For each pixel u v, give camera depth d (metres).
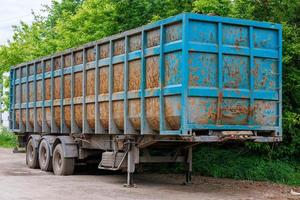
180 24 11.30
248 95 11.75
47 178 15.30
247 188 13.35
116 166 13.58
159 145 13.52
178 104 11.20
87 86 14.92
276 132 12.15
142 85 12.30
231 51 11.59
